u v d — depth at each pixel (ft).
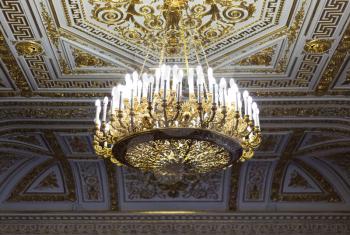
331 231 37.70
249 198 38.34
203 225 37.99
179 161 14.78
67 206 38.32
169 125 14.35
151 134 14.03
